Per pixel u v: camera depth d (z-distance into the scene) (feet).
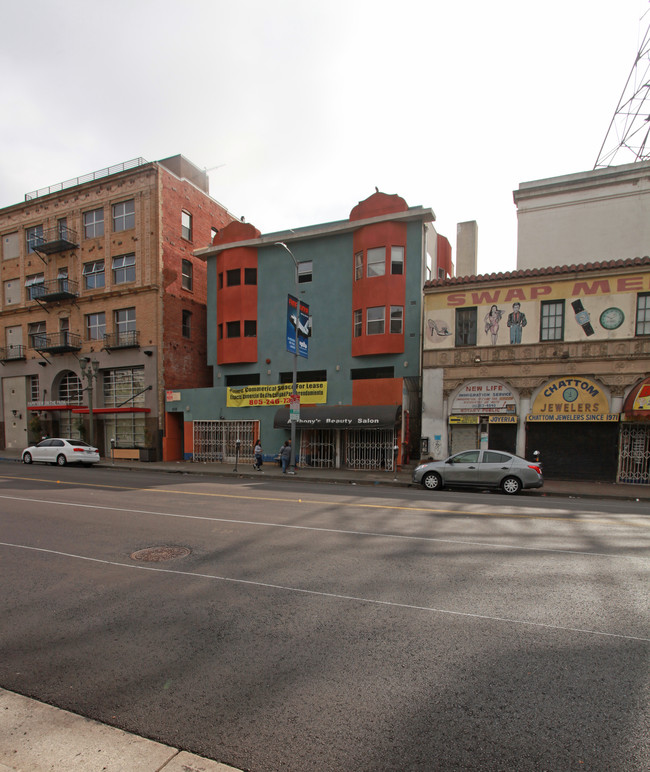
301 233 77.51
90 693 10.85
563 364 57.82
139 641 13.43
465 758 8.67
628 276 55.72
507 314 60.49
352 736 9.27
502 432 60.64
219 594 16.92
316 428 70.33
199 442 81.56
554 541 24.20
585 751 8.87
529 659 12.32
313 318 77.36
